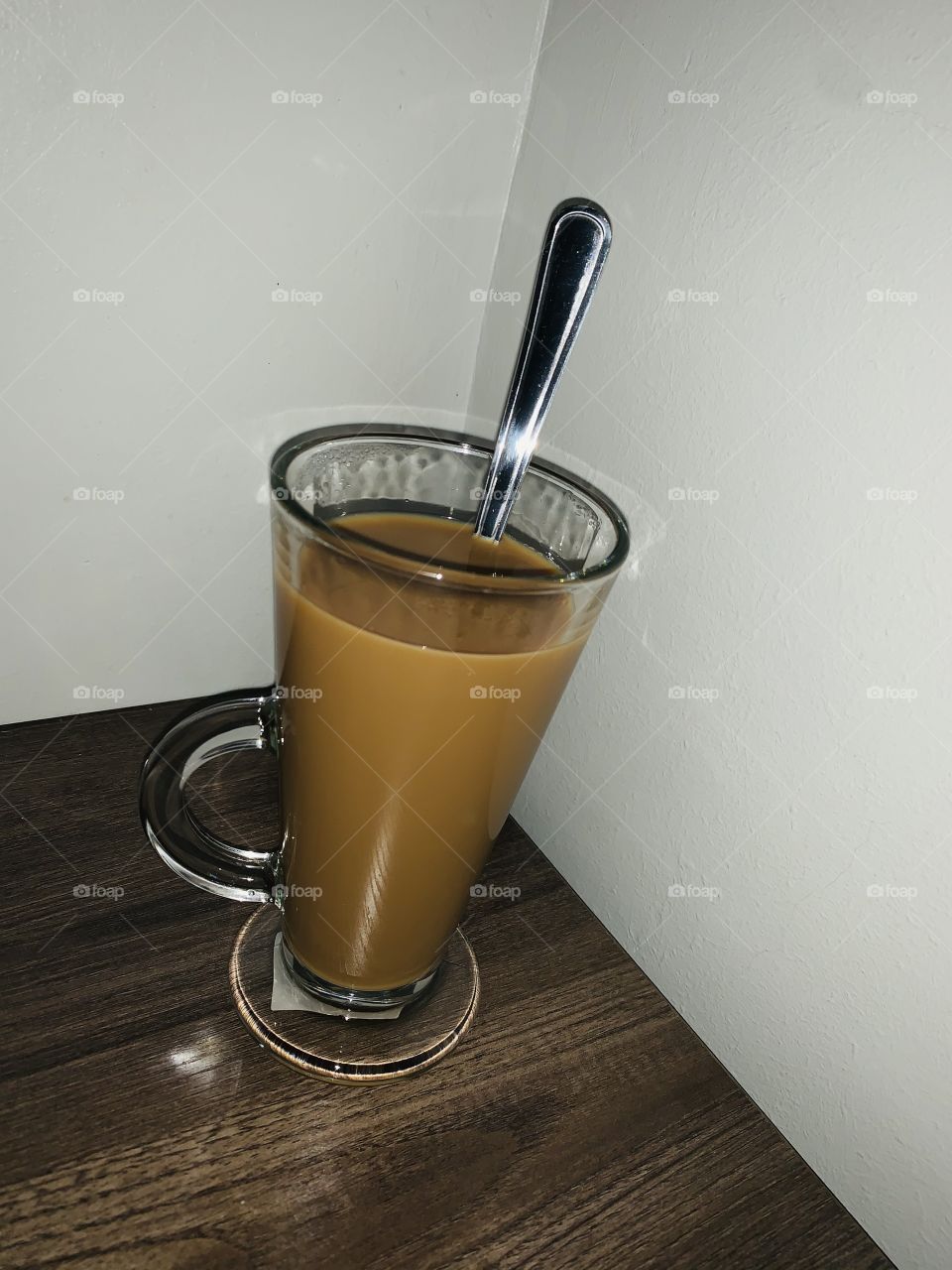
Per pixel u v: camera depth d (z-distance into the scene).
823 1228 0.36
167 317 0.44
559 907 0.49
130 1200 0.32
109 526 0.49
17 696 0.52
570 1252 0.34
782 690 0.38
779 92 0.34
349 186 0.45
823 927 0.38
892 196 0.31
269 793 0.52
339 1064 0.38
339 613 0.30
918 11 0.29
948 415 0.30
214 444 0.49
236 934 0.43
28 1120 0.34
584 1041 0.42
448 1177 0.35
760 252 0.36
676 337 0.40
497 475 0.35
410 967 0.41
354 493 0.42
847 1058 0.38
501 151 0.49
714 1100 0.40
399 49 0.43
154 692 0.56
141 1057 0.37
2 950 0.40
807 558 0.36
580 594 0.32
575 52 0.44
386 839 0.35
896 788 0.34
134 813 0.49
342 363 0.50
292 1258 0.32
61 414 0.44
